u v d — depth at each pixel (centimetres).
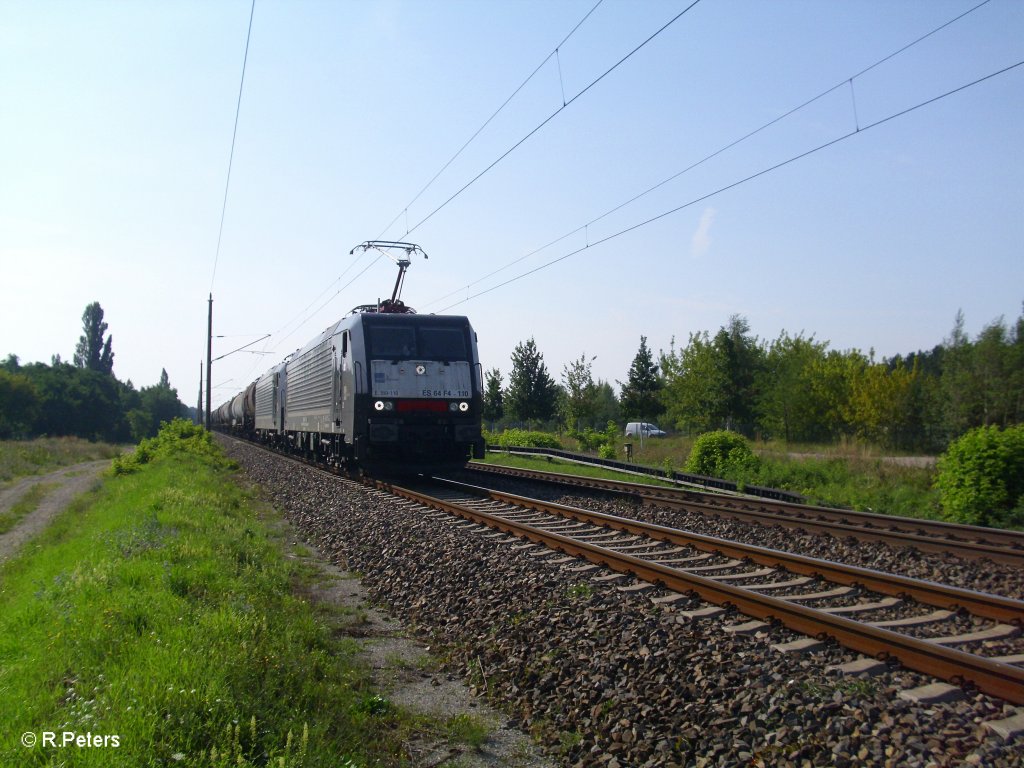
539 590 778
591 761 458
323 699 515
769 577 901
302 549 1159
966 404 3475
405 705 555
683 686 521
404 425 1828
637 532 1189
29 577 1120
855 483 1884
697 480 2098
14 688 512
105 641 567
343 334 1997
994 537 1172
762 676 527
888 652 581
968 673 527
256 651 545
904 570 966
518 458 3269
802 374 4038
